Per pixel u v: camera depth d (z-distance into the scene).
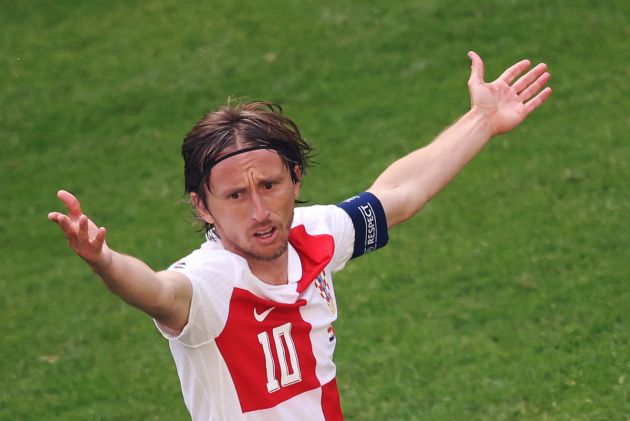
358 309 25.14
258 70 38.06
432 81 36.09
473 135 13.47
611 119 32.44
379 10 40.03
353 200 12.84
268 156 10.81
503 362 22.53
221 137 10.80
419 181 13.23
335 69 37.44
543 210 28.30
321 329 11.78
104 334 25.88
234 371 11.05
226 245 11.23
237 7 41.72
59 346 25.50
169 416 22.06
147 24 41.69
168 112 36.81
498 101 13.58
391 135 33.47
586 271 25.39
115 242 29.83
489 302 24.80
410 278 26.19
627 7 38.22
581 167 30.03
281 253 11.05
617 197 28.41
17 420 22.48
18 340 25.89
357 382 22.39
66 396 23.25
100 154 35.19
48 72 39.81
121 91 38.19
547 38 37.16
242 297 10.97
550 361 22.34
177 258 28.67
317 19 40.19
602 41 36.66
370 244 12.84
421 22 38.97
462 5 39.44
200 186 11.02
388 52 37.91
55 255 30.23
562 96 33.97
